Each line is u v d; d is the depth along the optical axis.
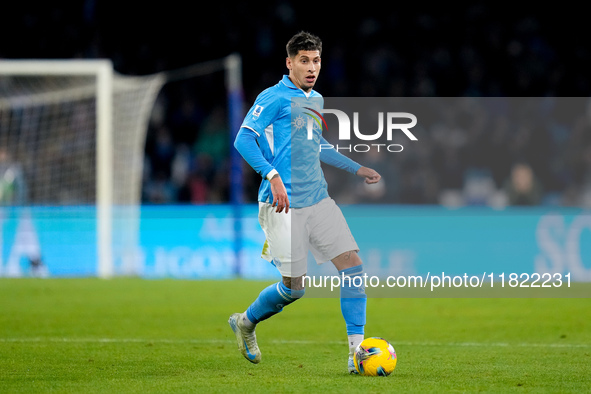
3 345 22.47
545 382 16.45
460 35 79.00
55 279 43.59
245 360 19.84
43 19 78.00
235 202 47.84
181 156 68.19
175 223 47.50
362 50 78.06
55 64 44.16
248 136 16.72
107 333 25.20
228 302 33.94
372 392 14.98
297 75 17.17
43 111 50.09
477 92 75.69
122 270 47.62
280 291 17.48
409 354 21.00
